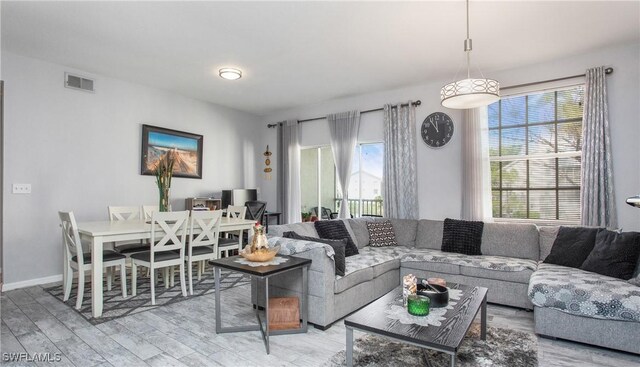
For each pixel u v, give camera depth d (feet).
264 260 8.95
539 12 9.82
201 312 10.28
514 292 10.70
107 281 12.60
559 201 13.58
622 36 11.37
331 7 9.53
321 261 9.14
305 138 20.57
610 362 7.45
